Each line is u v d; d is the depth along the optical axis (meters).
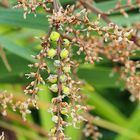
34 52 0.53
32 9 0.37
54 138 0.34
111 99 0.86
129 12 0.60
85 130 0.61
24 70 0.59
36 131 0.72
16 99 0.66
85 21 0.36
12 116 0.69
